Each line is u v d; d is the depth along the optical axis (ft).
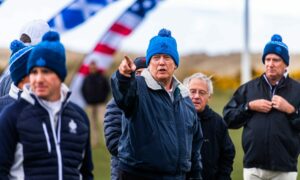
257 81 29.71
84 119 18.80
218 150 26.07
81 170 18.97
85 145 18.72
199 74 26.20
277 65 28.99
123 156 22.39
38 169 17.88
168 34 22.65
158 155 21.85
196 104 25.82
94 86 61.16
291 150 28.81
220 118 26.27
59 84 18.28
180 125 22.33
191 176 23.62
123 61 20.95
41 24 24.98
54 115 18.20
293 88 29.27
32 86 18.15
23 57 20.11
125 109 21.66
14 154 17.93
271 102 28.73
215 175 26.08
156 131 21.88
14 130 17.88
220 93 126.31
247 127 29.27
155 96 22.08
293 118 28.68
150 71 22.38
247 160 29.19
